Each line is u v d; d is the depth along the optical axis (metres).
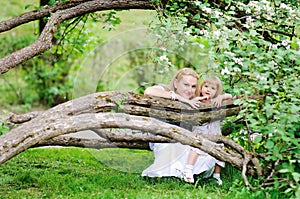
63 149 7.54
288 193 4.70
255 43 5.68
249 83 5.18
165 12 5.94
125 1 6.30
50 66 12.33
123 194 5.18
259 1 5.79
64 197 5.20
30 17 6.63
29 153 7.20
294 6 5.95
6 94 12.65
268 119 4.89
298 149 4.78
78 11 6.29
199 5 5.59
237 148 5.28
